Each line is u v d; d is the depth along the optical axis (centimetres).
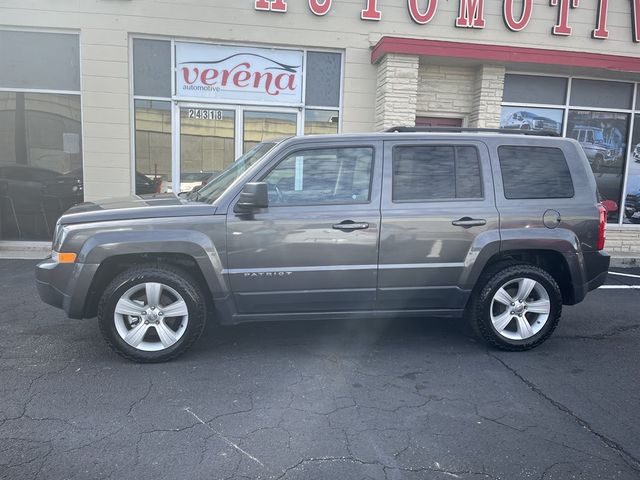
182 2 825
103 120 837
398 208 429
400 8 866
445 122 934
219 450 302
